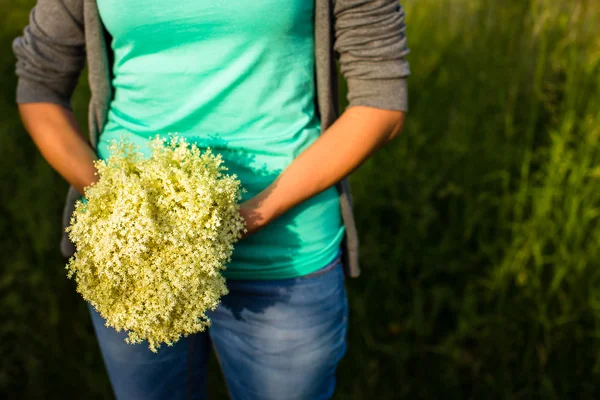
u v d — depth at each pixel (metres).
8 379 1.79
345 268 1.14
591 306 1.64
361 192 1.88
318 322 1.02
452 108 1.95
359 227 1.93
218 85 0.89
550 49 1.75
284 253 0.97
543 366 1.68
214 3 0.84
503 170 1.79
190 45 0.88
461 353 1.78
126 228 0.75
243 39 0.86
